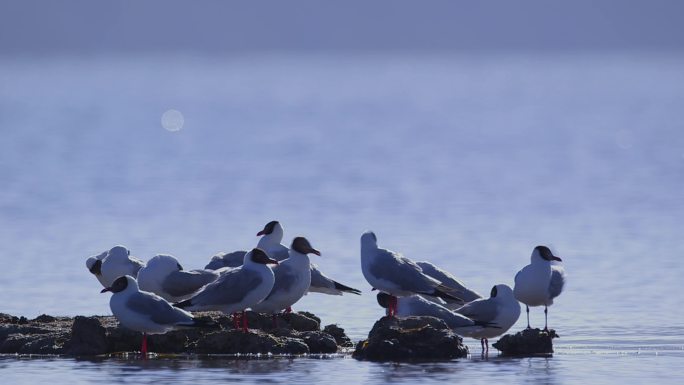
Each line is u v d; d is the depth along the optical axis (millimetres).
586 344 24797
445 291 25703
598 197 57250
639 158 81375
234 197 57344
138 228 45531
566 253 39281
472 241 42188
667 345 24641
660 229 45344
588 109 148625
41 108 154250
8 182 63906
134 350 24109
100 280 28016
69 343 23922
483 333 24422
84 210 51406
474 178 68375
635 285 32969
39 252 39156
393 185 64000
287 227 46062
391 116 140875
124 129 117438
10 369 22172
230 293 23969
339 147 94812
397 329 23516
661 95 178500
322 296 31297
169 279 25578
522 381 21016
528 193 59562
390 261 25688
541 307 29672
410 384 20766
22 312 29203
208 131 116062
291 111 153375
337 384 20750
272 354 23656
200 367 22312
